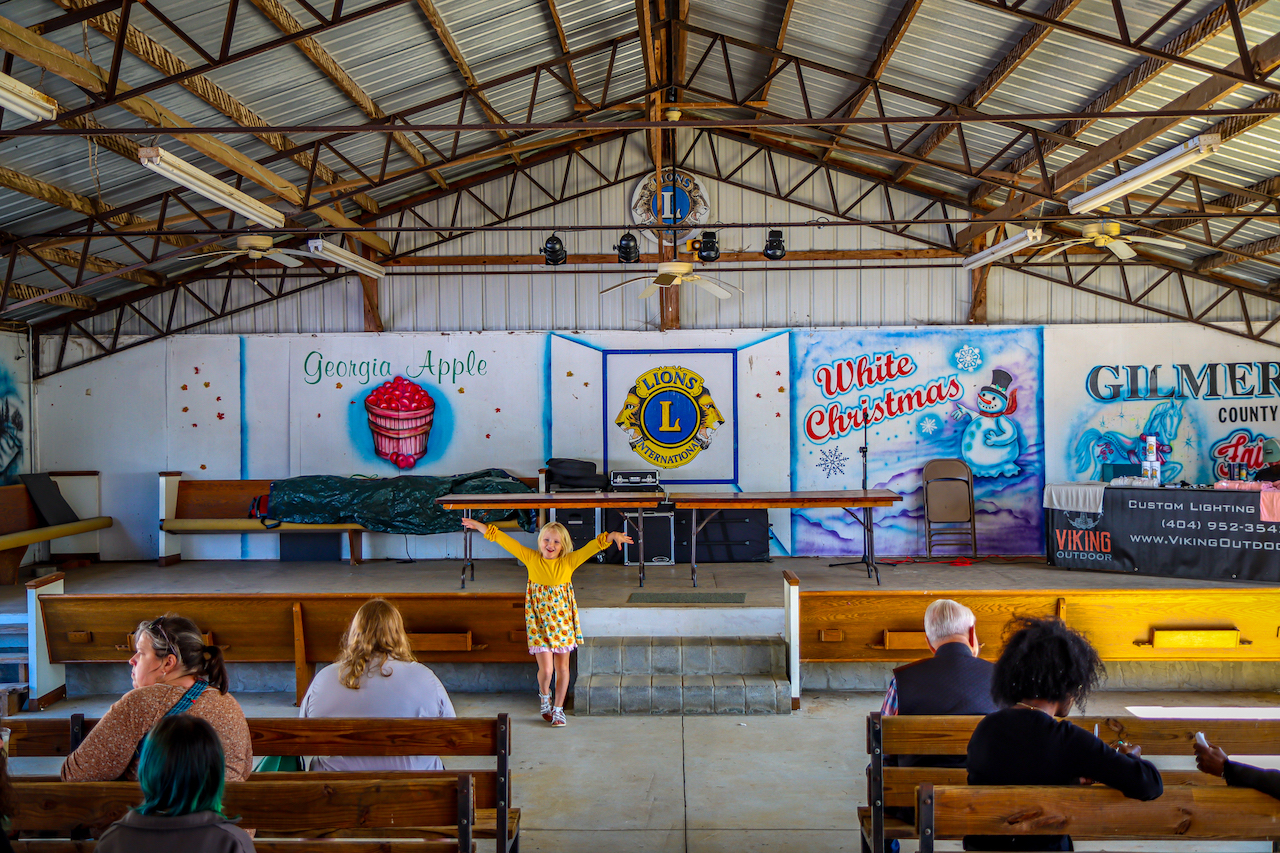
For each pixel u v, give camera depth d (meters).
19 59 4.78
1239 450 9.45
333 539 9.48
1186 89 5.89
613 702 6.04
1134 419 9.54
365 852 2.52
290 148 7.15
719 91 8.95
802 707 6.20
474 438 9.81
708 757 5.21
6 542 8.05
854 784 4.79
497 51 6.94
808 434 9.71
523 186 9.93
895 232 9.78
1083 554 8.11
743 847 4.05
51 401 9.75
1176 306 9.60
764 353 9.73
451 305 9.95
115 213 7.22
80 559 9.55
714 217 9.93
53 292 7.15
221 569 8.92
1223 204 7.58
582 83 8.25
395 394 9.80
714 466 9.74
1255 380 9.42
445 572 8.54
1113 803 2.30
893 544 9.62
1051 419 9.60
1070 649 2.39
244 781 2.60
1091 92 6.37
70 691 6.66
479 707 6.25
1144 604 6.28
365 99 6.83
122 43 4.56
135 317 9.84
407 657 3.34
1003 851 2.42
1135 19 5.26
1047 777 2.33
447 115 7.95
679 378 9.76
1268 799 2.31
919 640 6.23
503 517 8.95
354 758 3.16
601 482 8.93
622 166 9.90
